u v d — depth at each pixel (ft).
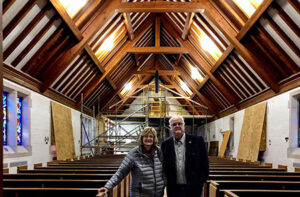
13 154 20.44
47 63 24.56
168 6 24.27
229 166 20.25
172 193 9.15
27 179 11.90
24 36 18.71
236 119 37.96
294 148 22.84
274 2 18.62
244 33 22.94
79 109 39.09
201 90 46.42
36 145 24.89
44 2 18.38
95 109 48.62
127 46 35.81
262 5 19.35
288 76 23.30
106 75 36.88
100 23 24.63
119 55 35.94
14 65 20.43
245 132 33.09
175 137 9.41
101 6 24.32
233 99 36.60
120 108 63.67
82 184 10.80
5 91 20.67
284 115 24.16
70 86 32.24
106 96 47.62
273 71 24.67
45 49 22.57
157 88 43.68
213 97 44.24
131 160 8.31
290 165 22.85
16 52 19.67
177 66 46.80
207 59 34.42
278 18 19.43
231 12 23.40
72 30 22.27
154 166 8.33
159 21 35.81
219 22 24.49
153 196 8.17
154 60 55.16
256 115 30.30
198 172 9.20
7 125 20.98
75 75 30.76
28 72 22.95
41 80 25.52
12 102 21.08
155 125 55.57
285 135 23.86
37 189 9.14
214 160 28.40
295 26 18.58
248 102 33.78
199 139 9.47
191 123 59.21
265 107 28.30
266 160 28.02
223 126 44.37
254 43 23.80
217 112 47.26
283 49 21.53
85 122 43.42
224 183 11.23
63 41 23.43
